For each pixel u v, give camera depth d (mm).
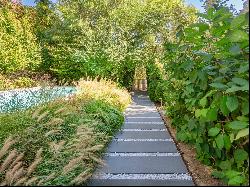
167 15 17891
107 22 18062
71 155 3848
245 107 2434
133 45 18812
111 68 17438
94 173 3492
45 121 5000
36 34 21578
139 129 6355
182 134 4250
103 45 17344
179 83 4863
